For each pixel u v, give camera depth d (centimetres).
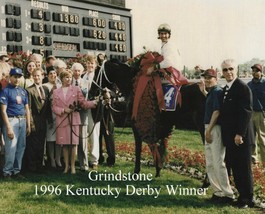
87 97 741
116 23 2003
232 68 537
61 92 710
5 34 1551
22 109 684
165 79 657
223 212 514
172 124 671
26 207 541
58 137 711
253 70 806
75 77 761
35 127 723
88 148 889
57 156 771
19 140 686
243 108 522
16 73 673
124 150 930
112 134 795
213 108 545
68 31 1772
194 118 642
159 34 661
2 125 682
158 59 646
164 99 648
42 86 742
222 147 547
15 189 620
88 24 1862
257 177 621
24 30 1616
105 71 726
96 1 1919
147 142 656
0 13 1538
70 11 1798
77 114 711
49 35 1702
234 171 541
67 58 1767
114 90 748
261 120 808
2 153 705
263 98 806
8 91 672
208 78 560
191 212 516
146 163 820
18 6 1595
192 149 974
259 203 552
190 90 640
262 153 820
